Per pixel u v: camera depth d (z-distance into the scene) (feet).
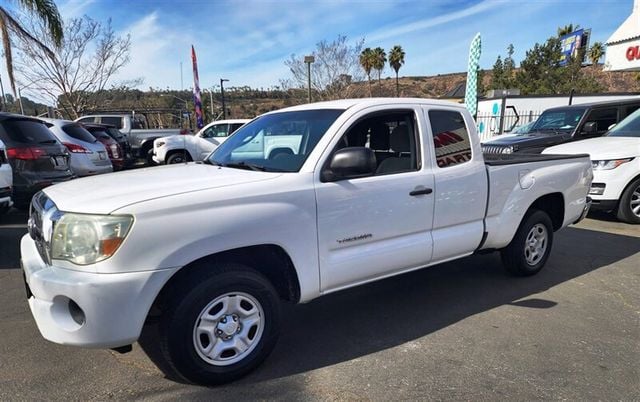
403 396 9.17
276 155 11.53
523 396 9.17
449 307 13.61
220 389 9.39
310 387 9.48
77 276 8.21
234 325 9.45
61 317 8.48
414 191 11.89
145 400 8.99
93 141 32.19
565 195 16.26
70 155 27.43
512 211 14.49
